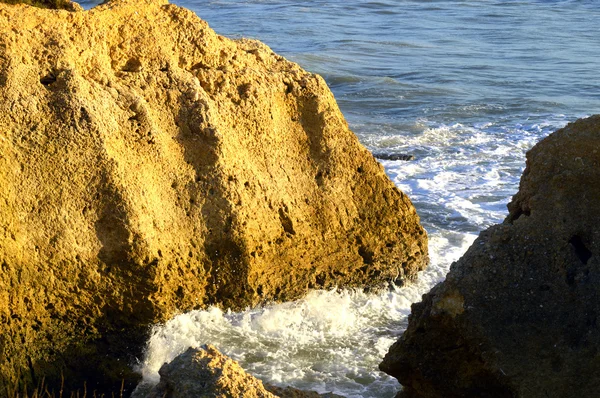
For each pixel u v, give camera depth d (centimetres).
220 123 1573
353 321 1614
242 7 8362
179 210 1492
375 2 8556
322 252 1688
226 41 1670
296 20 7325
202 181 1523
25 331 1329
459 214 2283
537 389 845
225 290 1534
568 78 4688
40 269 1332
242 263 1534
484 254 875
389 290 1781
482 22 7275
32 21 1435
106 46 1523
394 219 1784
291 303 1623
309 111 1719
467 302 856
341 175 1727
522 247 877
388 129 3391
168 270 1449
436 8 8194
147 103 1512
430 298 900
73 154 1380
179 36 1602
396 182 2595
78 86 1416
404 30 6800
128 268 1398
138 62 1548
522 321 853
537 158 918
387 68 5019
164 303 1444
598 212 882
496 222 2223
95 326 1395
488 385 881
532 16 7575
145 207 1427
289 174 1669
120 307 1405
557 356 847
